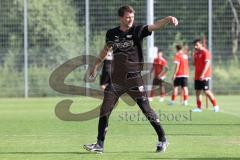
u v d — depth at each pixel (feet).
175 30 304.09
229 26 305.94
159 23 111.14
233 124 172.24
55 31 301.22
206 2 304.71
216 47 306.55
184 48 304.09
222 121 181.68
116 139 137.90
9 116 203.00
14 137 143.23
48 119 190.60
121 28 113.60
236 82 308.81
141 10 301.22
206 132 151.53
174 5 304.50
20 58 302.66
